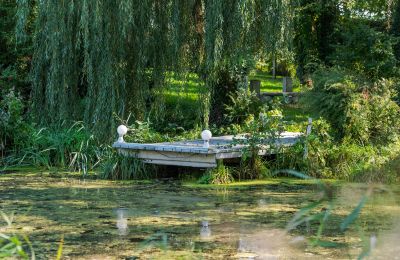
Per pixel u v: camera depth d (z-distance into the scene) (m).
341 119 14.52
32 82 15.60
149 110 16.80
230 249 6.77
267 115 14.50
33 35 17.30
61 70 14.80
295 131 16.83
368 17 25.72
